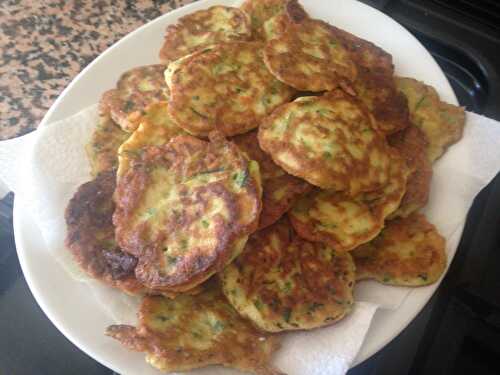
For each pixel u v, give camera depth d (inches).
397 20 15.7
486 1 15.5
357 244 10.5
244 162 10.1
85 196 10.9
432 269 10.4
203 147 10.5
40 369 11.0
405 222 11.2
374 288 10.6
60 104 12.7
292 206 11.0
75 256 10.3
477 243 12.0
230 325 9.9
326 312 9.8
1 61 15.9
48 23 16.8
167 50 12.9
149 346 9.3
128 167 10.7
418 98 12.7
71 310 10.1
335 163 10.5
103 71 13.3
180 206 10.1
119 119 12.1
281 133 10.8
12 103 15.1
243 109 11.4
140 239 9.9
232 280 10.1
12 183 11.6
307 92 12.0
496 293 11.3
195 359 9.3
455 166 11.9
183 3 17.3
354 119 11.3
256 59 12.1
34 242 10.8
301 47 12.1
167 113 11.5
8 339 11.4
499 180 12.8
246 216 9.6
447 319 11.1
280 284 10.2
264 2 13.8
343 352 9.5
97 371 10.9
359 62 12.6
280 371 9.5
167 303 10.0
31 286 10.3
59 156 11.9
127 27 16.7
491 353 10.7
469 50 15.0
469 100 14.9
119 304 10.3
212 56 11.7
